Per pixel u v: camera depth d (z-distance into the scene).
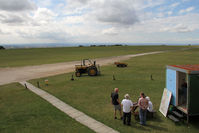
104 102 11.10
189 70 7.07
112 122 8.12
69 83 17.00
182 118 7.98
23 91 14.34
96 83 16.67
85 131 7.26
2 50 95.06
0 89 15.32
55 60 43.44
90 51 86.75
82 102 11.16
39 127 7.74
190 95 7.25
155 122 7.98
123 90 13.87
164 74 21.11
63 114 9.18
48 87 15.55
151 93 12.84
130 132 7.11
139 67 28.16
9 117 8.96
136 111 9.15
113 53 70.44
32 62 39.50
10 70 27.89
